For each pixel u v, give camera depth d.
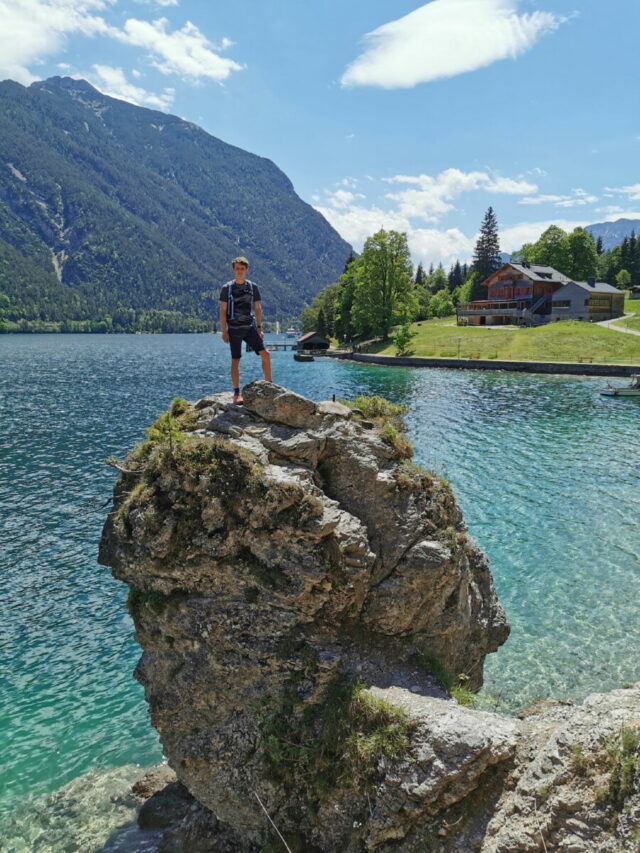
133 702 16.34
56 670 17.62
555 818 7.30
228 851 10.16
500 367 89.19
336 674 9.27
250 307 11.27
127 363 120.88
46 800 13.05
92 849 11.50
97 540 26.67
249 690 9.47
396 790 8.13
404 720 8.52
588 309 118.19
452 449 40.66
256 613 9.47
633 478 33.66
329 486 10.65
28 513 29.77
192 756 9.67
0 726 15.40
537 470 35.41
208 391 75.62
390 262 116.19
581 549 24.39
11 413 57.16
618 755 7.45
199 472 9.48
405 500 10.59
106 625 20.00
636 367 76.75
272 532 9.32
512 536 25.78
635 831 6.66
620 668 16.70
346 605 9.54
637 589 21.00
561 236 151.50
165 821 11.68
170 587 9.67
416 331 124.75
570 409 56.28
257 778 9.23
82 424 52.00
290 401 10.86
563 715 9.09
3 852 11.80
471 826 7.84
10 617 20.36
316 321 159.88
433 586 10.09
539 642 18.08
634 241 161.75
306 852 8.78
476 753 8.08
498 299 134.50
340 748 8.62
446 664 10.79
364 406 12.45
